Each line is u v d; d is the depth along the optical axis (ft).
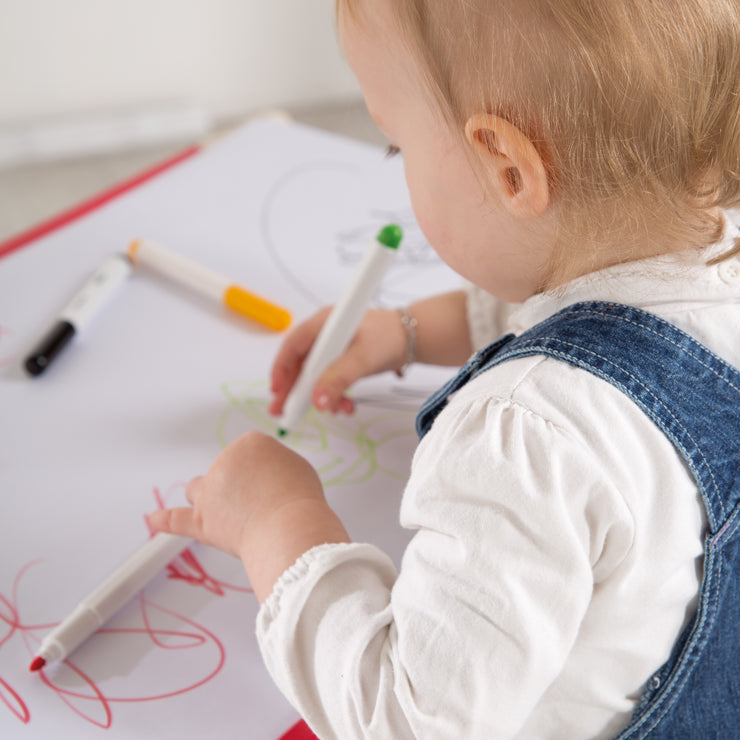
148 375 2.14
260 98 6.08
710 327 1.37
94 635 1.59
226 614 1.65
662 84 1.18
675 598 1.33
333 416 2.10
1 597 1.63
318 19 5.76
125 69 5.67
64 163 5.73
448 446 1.30
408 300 2.41
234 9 5.61
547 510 1.20
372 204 2.74
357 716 1.30
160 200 2.72
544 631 1.19
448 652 1.21
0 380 2.09
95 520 1.78
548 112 1.23
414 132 1.40
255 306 2.30
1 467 1.88
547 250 1.39
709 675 1.44
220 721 1.47
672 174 1.25
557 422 1.25
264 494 1.62
